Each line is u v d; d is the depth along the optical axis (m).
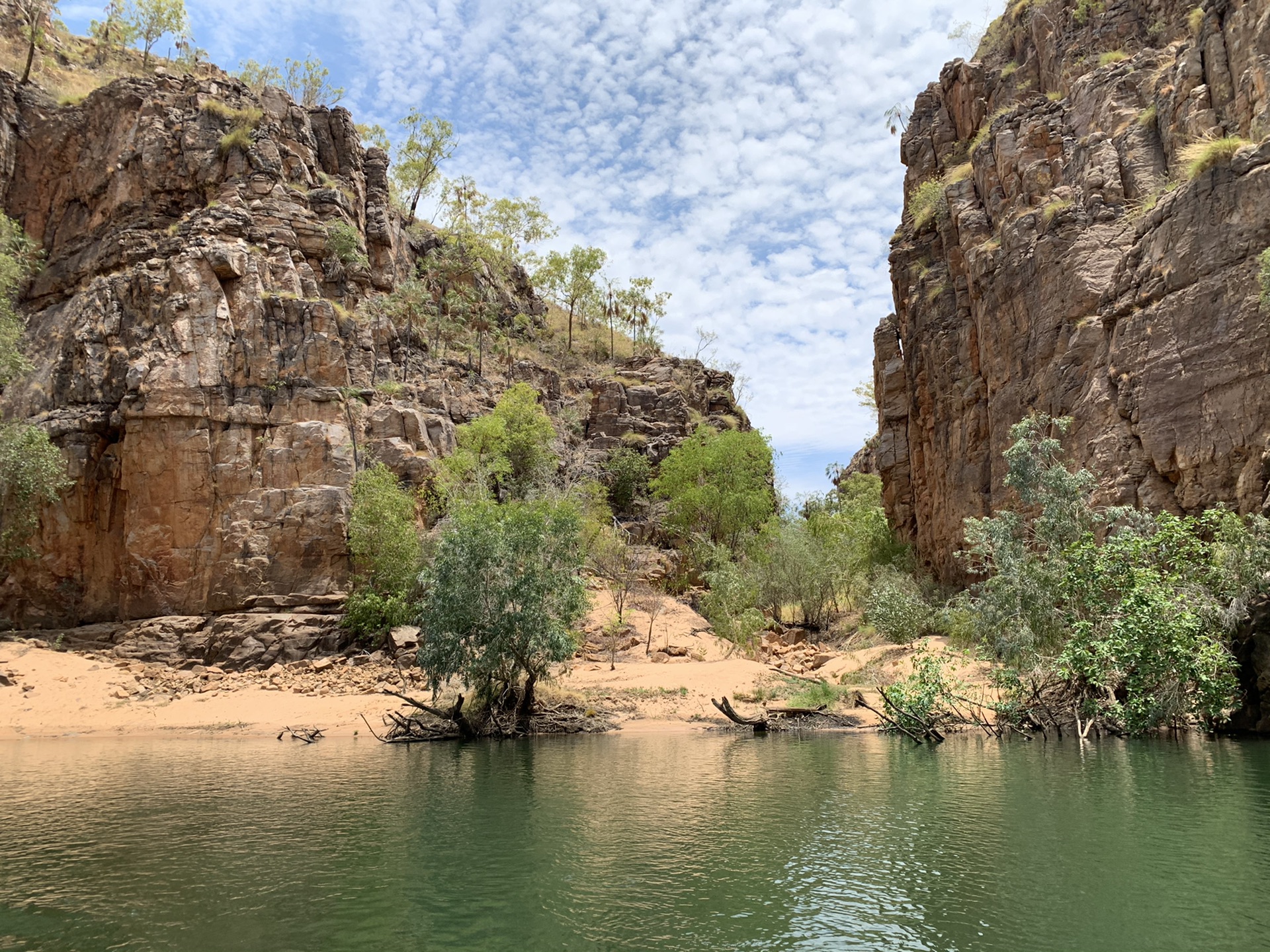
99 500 37.38
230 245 40.16
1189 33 29.05
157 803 13.78
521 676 26.09
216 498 36.78
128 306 39.69
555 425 60.06
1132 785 13.56
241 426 37.59
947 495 33.75
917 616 30.75
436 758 19.09
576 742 21.72
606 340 85.88
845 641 36.66
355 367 42.91
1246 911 7.87
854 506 59.09
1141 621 17.98
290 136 47.75
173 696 29.73
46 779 16.38
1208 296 21.33
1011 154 31.67
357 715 26.53
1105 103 29.23
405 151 72.94
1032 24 36.25
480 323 64.12
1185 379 21.69
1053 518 21.84
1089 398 25.28
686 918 8.11
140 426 36.59
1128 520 21.77
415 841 11.12
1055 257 27.55
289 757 19.45
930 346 35.03
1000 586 21.72
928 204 37.28
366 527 36.50
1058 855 9.75
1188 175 23.17
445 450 44.75
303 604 35.75
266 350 38.81
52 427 37.31
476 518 25.22
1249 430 20.08
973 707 22.50
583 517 47.06
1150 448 22.38
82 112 46.69
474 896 8.85
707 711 26.34
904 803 12.84
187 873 9.79
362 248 50.59
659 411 69.88
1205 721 19.06
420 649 23.58
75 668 31.27
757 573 43.12
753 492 54.47
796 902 8.45
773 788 14.38
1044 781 14.13
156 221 42.59
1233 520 18.88
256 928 7.98
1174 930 7.44
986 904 8.20
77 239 44.69
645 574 47.84
